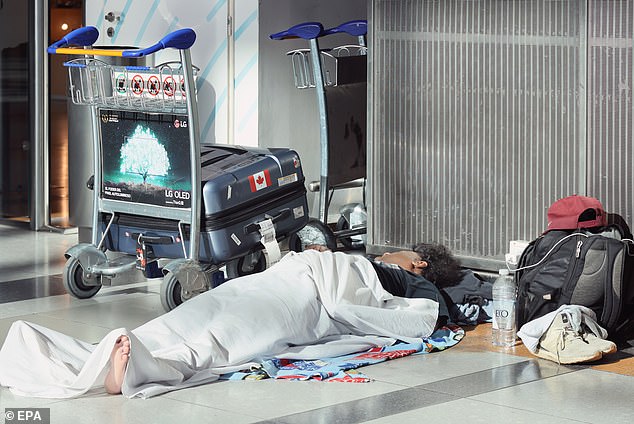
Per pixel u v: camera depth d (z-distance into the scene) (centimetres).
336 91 687
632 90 544
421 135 612
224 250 568
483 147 591
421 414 399
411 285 527
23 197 842
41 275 659
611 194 555
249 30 688
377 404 411
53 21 830
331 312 493
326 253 514
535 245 517
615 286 491
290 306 480
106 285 611
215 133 706
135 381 418
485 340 510
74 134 758
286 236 607
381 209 631
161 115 569
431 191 612
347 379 441
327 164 680
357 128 704
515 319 507
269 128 698
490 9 582
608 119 552
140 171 582
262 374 446
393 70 618
